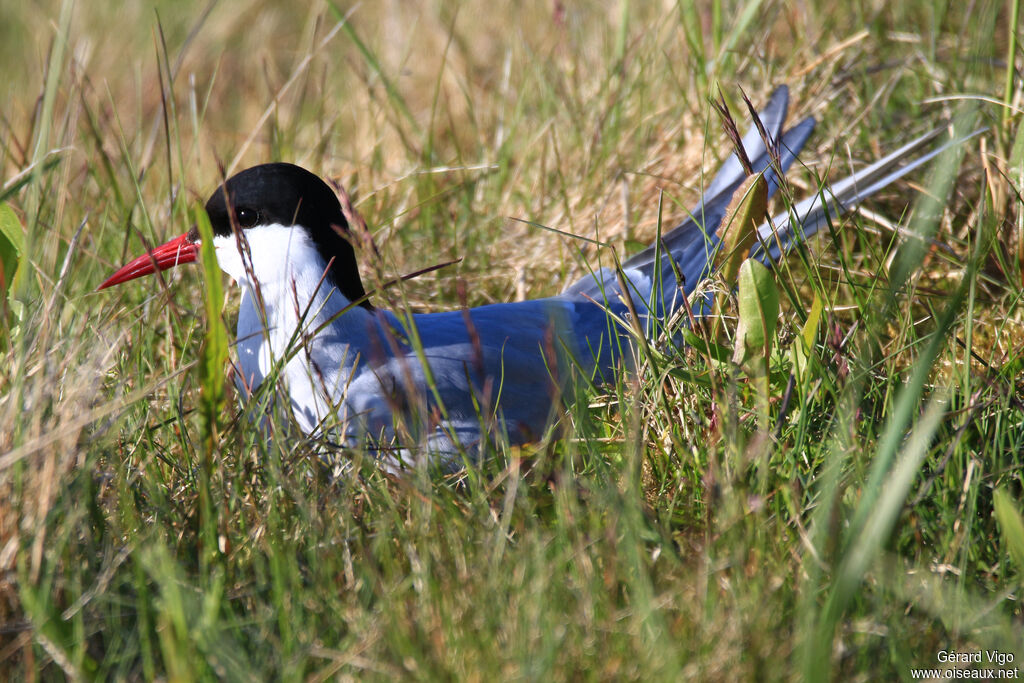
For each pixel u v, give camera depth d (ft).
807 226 27.58
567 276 31.19
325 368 23.02
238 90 47.67
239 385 23.90
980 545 18.94
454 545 17.97
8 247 22.41
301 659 15.81
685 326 25.41
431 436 22.74
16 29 52.29
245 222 23.36
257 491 20.18
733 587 16.93
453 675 15.64
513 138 36.55
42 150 21.25
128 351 24.39
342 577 18.12
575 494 19.24
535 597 16.33
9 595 17.22
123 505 19.07
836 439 19.53
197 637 15.53
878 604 16.70
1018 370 23.04
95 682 15.98
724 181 30.14
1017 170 27.32
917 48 36.78
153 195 35.60
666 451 21.52
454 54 44.47
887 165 26.94
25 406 19.20
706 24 39.68
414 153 36.42
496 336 24.44
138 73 36.32
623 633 16.05
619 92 36.22
